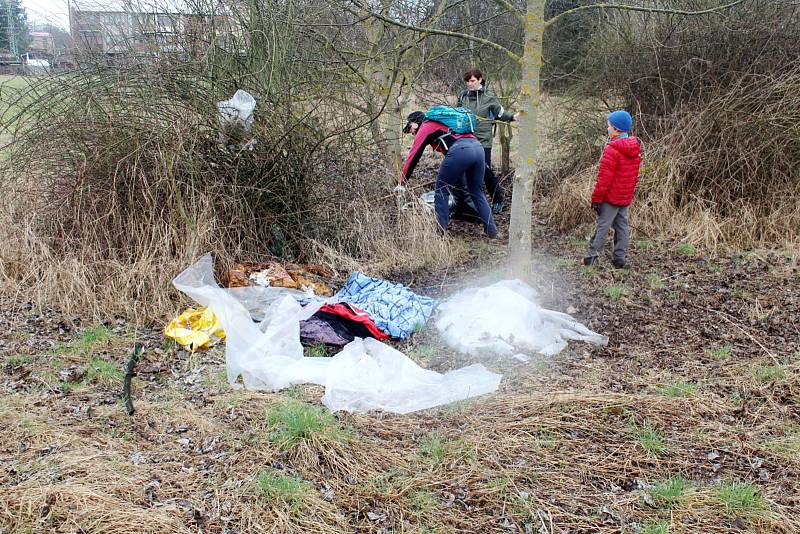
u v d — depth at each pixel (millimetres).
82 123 5508
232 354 4340
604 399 3916
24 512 2979
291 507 3062
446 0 7309
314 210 6281
